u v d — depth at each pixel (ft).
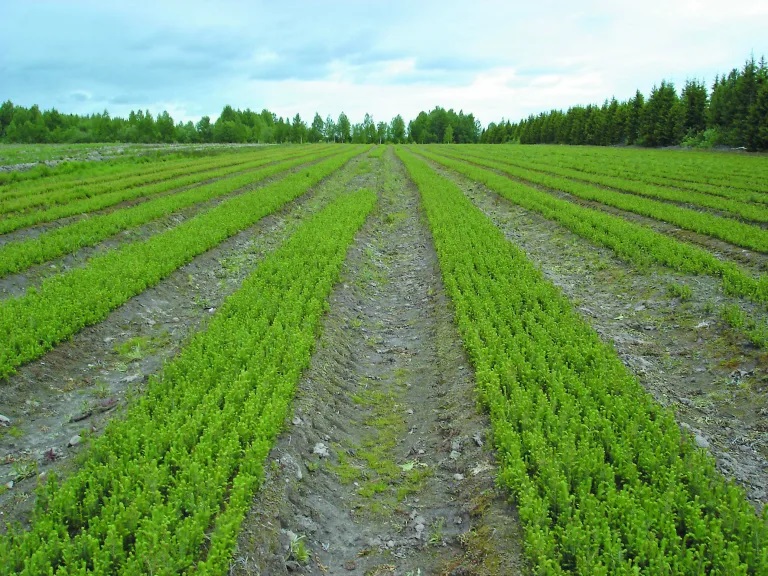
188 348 37.47
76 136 359.25
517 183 121.60
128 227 70.64
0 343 34.32
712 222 71.00
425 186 120.78
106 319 42.96
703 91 251.80
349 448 31.01
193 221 75.00
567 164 164.45
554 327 40.04
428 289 55.77
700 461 25.00
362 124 532.32
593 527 21.24
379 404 35.78
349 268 60.44
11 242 60.03
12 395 31.89
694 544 20.53
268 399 30.71
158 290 50.70
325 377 36.63
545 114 375.04
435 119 551.18
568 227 76.13
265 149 279.08
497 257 59.52
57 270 54.49
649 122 264.11
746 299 44.83
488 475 26.27
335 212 87.40
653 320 45.50
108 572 19.52
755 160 164.66
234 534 21.47
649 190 103.19
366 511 26.37
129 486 23.38
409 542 24.26
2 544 19.26
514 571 20.72
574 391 31.89
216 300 51.29
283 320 41.88
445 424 32.09
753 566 19.40
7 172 121.70
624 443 26.03
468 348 38.88
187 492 23.07
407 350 43.39
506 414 29.86
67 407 32.22
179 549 20.43
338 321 46.24
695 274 52.47
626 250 60.23
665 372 37.27
